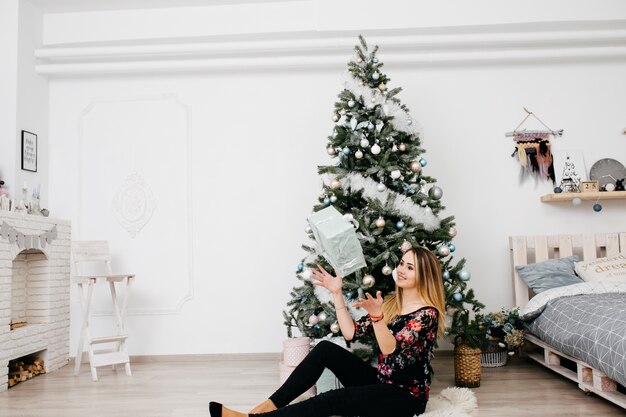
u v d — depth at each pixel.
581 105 4.38
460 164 4.37
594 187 4.16
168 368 3.95
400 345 2.10
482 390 3.08
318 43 4.12
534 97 4.40
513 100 4.40
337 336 3.12
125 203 4.42
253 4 4.29
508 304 4.25
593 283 3.46
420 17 4.16
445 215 4.34
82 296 3.83
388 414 2.10
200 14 4.32
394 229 3.12
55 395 3.20
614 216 4.30
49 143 4.49
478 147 4.38
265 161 4.43
